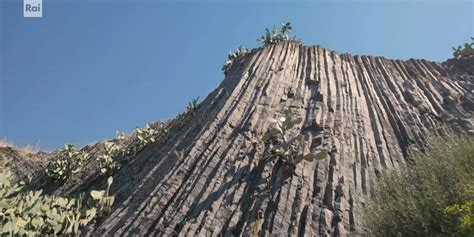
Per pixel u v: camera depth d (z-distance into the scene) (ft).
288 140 30.76
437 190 17.48
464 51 53.47
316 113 35.73
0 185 28.35
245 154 29.25
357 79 47.83
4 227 22.94
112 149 45.47
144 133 44.68
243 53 60.13
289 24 61.57
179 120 46.60
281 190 24.73
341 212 22.93
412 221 16.67
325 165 27.68
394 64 53.21
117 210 26.61
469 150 20.35
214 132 33.12
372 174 27.81
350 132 33.58
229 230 22.18
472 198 15.92
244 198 24.88
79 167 44.78
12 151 60.44
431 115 36.81
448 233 14.96
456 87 43.14
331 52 56.44
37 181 46.91
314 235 21.33
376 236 17.78
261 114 35.42
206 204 24.29
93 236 24.04
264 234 21.48
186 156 30.12
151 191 27.09
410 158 29.27
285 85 42.34
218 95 42.04
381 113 38.60
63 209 29.04
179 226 22.90
